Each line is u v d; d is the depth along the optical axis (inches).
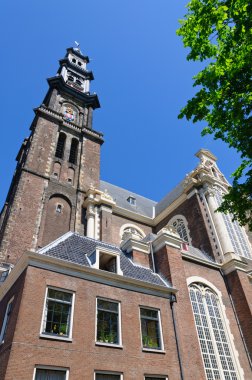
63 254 653.9
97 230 1171.9
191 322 721.6
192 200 1254.9
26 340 474.9
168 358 615.8
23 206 1072.8
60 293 566.3
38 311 514.9
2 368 463.5
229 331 826.8
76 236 770.8
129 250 870.4
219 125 527.8
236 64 471.8
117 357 549.3
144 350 593.9
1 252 915.4
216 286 919.0
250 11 455.2
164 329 655.8
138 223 1401.3
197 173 1315.2
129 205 1533.0
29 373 449.4
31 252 569.6
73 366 492.7
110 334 577.9
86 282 610.5
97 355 529.0
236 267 960.9
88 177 1371.8
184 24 511.8
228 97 506.3
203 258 996.6
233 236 1154.7
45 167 1245.1
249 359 804.6
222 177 1437.0
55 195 1212.5
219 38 486.9
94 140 1553.9
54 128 1401.3
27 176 1165.7
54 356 484.7
